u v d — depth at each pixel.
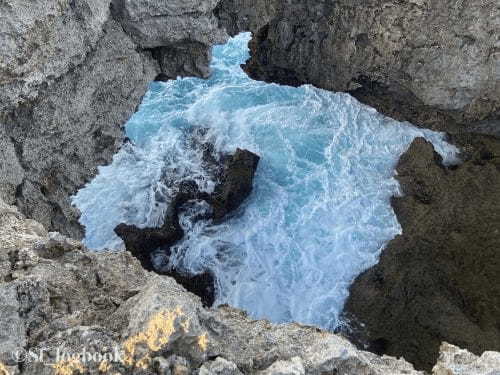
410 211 17.06
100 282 7.09
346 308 15.78
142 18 15.58
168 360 5.54
